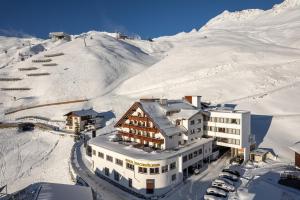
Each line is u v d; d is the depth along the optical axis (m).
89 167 58.44
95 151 55.59
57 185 37.97
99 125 91.75
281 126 70.44
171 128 52.59
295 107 80.62
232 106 86.12
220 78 116.31
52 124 98.94
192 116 54.69
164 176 45.16
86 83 145.88
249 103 86.69
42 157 71.62
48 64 173.12
